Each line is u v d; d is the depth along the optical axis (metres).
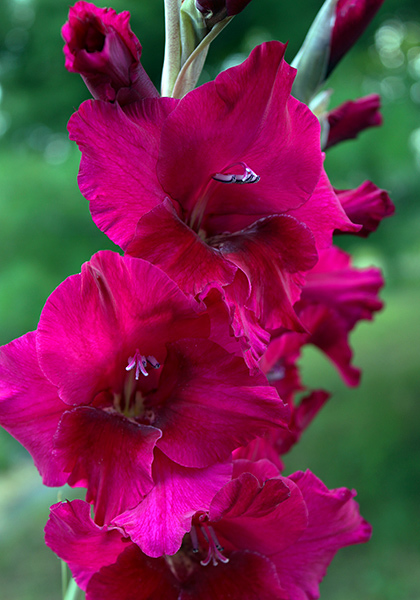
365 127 0.54
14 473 2.16
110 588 0.39
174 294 0.37
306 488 0.43
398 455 1.93
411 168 2.10
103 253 0.36
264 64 0.37
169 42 0.41
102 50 0.37
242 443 0.39
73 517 0.38
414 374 2.49
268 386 0.38
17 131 2.03
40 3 1.81
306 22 1.70
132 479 0.37
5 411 0.37
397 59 2.02
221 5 0.40
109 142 0.37
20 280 1.75
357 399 2.38
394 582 1.39
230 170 0.40
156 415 0.39
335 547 0.43
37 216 1.84
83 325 0.37
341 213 0.41
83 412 0.38
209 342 0.38
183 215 0.41
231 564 0.42
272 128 0.39
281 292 0.39
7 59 2.02
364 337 3.32
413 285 4.50
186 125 0.37
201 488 0.38
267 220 0.41
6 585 1.44
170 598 0.40
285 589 0.42
